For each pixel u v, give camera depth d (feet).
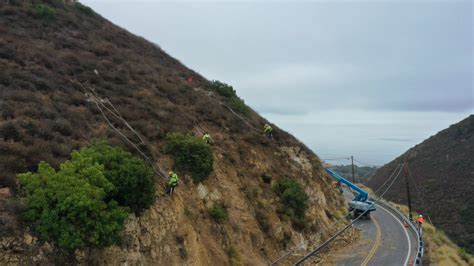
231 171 80.53
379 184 335.88
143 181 48.57
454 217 224.53
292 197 89.61
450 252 104.58
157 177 58.85
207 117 95.66
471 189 248.32
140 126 70.38
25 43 85.56
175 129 76.43
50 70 77.97
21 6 108.17
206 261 57.31
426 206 252.62
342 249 94.89
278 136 118.21
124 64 103.71
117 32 137.28
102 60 98.89
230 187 76.23
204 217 64.54
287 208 88.17
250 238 71.31
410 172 322.34
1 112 53.57
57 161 46.80
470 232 202.18
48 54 85.61
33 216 36.88
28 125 52.06
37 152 46.70
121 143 60.29
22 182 39.70
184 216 58.44
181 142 69.67
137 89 90.33
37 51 82.99
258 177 88.43
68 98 68.59
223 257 61.16
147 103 83.92
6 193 38.65
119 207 43.80
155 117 78.89
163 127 74.79
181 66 144.46
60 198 37.99
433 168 310.04
